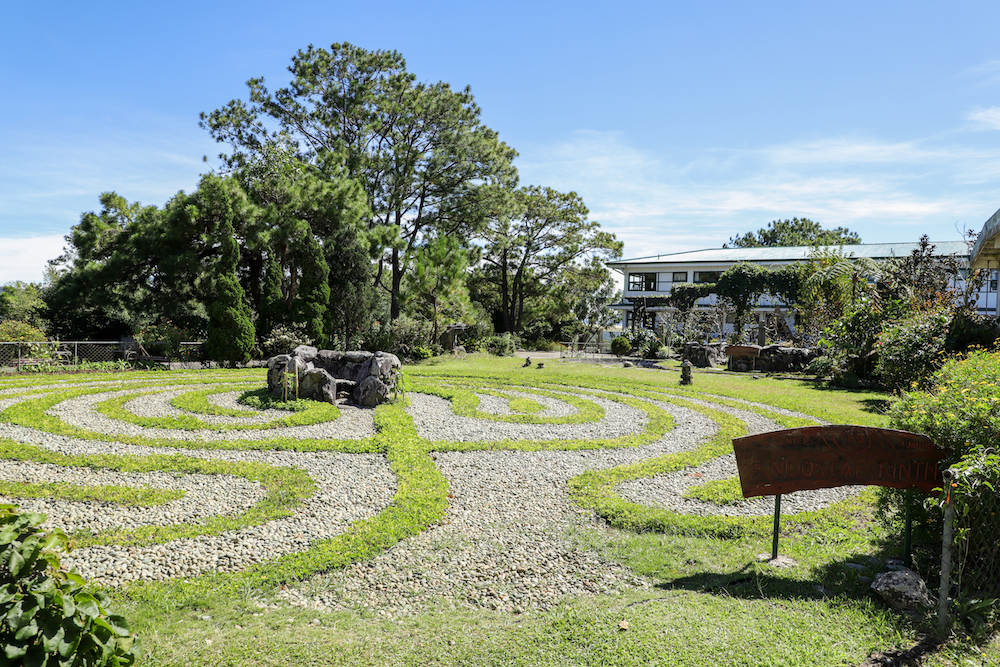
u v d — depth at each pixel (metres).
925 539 4.94
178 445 8.52
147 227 24.12
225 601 4.26
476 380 17.08
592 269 46.78
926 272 18.78
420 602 4.41
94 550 4.96
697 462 8.19
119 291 25.27
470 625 4.05
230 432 9.64
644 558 5.17
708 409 12.47
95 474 7.12
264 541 5.32
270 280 24.59
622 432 10.27
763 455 4.92
